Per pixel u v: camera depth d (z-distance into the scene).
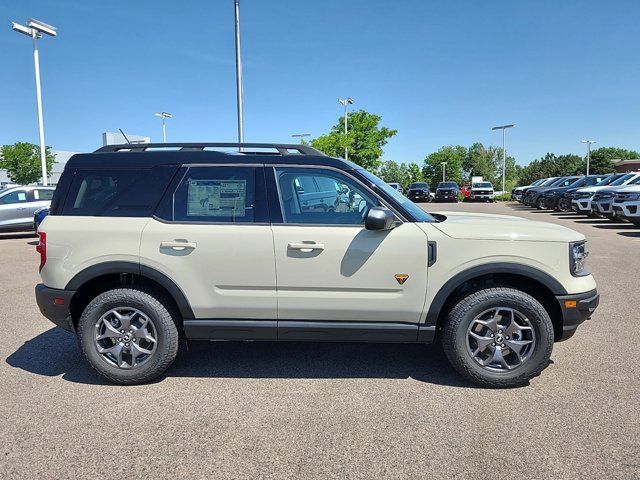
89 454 2.99
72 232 3.96
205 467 2.85
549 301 3.96
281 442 3.11
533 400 3.66
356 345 4.94
